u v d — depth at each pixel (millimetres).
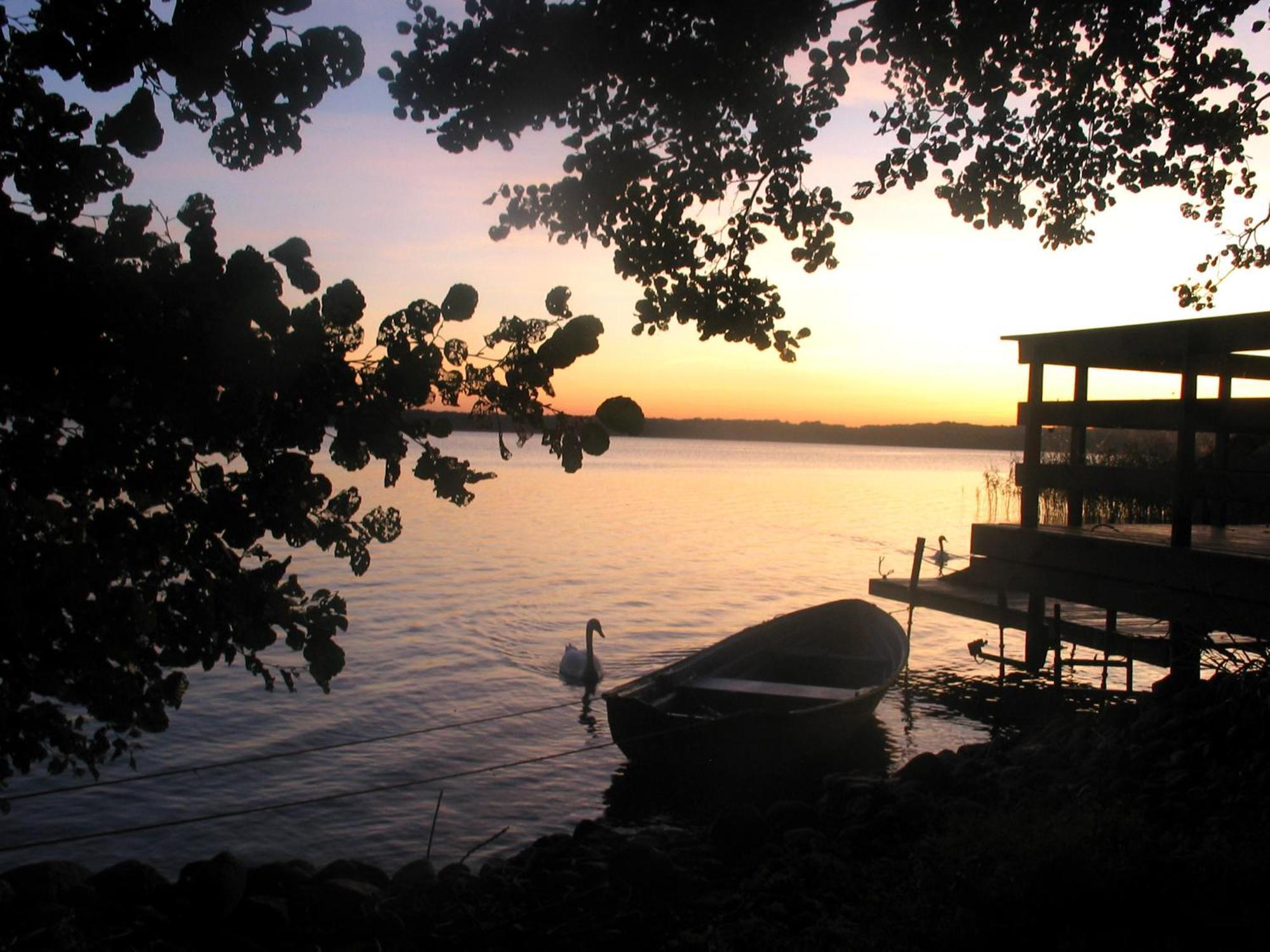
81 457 2518
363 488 54594
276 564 2889
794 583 26375
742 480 82812
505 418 2791
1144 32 6492
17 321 2375
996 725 13195
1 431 2537
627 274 5492
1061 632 11516
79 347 2434
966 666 16375
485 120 5191
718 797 11023
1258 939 4230
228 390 2525
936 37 5895
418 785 11211
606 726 13492
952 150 6625
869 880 5863
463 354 2754
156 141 2631
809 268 5699
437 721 13586
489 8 4953
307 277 2654
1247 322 8578
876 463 157375
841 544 35312
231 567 2824
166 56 2506
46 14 2455
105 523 2660
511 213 5570
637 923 5617
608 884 6141
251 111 2791
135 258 2562
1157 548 9219
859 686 14266
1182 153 6938
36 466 2516
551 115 5363
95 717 2965
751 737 10930
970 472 116875
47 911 5703
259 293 2469
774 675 14227
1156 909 4504
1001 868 4820
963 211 6844
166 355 2451
